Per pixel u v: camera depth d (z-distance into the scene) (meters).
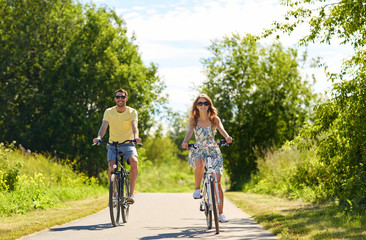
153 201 17.20
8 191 14.77
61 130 32.72
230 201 17.23
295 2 11.46
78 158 35.66
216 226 8.48
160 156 73.12
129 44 37.97
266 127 38.69
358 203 10.57
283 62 39.69
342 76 11.14
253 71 39.56
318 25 11.35
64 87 33.38
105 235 8.32
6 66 33.78
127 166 31.41
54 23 35.50
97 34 35.75
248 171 38.94
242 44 39.66
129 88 34.38
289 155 22.62
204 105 8.88
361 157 11.52
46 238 7.94
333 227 8.34
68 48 34.88
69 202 17.22
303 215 10.57
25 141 33.31
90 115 33.53
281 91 39.03
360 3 10.51
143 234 8.47
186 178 56.06
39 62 34.75
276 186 21.17
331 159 12.22
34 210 13.41
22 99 34.41
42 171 20.78
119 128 10.48
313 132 12.00
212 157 9.09
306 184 16.94
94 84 33.16
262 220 10.40
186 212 12.82
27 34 34.34
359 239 6.96
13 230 8.66
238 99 38.69
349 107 10.92
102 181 34.25
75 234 8.44
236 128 39.16
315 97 38.78
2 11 35.06
